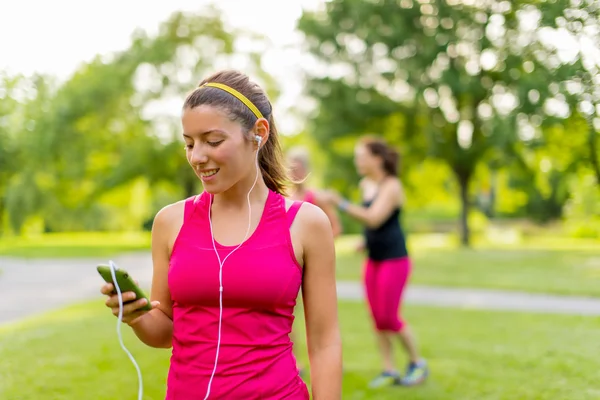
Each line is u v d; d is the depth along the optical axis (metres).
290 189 1.98
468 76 7.07
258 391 1.58
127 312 1.61
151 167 21.11
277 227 1.67
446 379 4.24
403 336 4.21
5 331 5.79
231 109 1.62
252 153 1.68
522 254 14.71
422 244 22.33
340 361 1.72
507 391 3.83
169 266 1.70
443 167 23.28
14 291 9.53
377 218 4.15
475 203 27.14
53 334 5.65
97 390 3.91
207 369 1.59
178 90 19.91
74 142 16.14
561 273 9.38
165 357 4.80
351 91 19.08
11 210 10.38
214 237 1.67
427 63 13.39
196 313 1.63
